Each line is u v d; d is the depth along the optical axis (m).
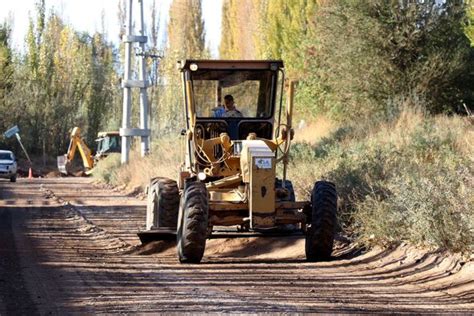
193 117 39.25
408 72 77.81
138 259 38.44
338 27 80.88
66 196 89.00
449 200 35.00
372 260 36.00
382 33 77.75
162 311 23.86
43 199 83.88
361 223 39.91
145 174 95.44
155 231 40.34
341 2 80.81
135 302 25.58
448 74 76.25
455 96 77.31
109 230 53.44
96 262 36.97
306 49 94.69
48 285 29.56
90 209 69.56
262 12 131.25
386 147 54.91
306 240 37.28
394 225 37.44
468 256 32.59
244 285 29.53
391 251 36.53
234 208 36.78
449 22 77.00
